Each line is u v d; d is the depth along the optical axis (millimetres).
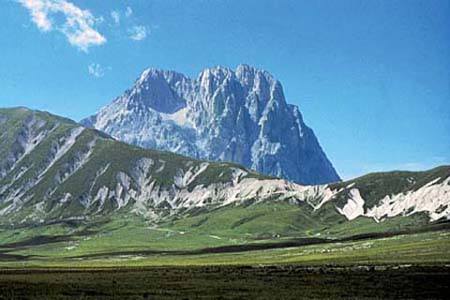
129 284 115250
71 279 131000
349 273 134625
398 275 126062
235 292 99062
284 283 114375
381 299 89688
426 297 92625
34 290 102625
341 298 90375
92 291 100938
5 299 89000
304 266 174000
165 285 112500
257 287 107250
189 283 116500
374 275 127188
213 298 90500
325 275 130250
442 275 124750
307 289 103062
